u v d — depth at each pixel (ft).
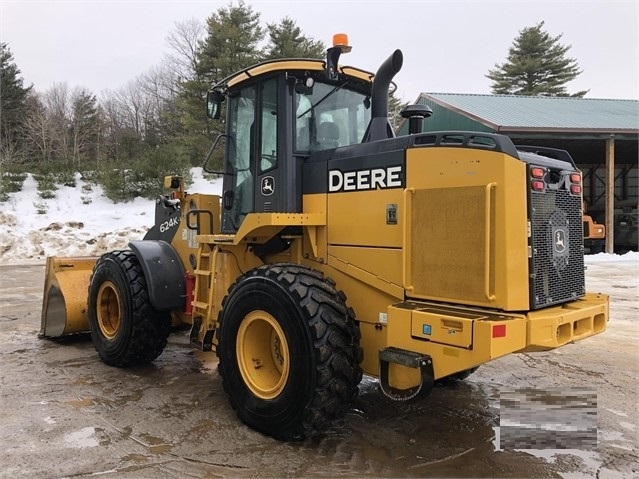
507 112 59.62
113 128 129.18
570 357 18.33
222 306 12.80
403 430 11.99
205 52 84.53
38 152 107.65
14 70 113.91
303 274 11.46
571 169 11.66
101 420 12.35
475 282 9.96
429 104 67.87
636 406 13.64
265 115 13.67
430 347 9.87
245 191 14.43
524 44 131.13
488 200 9.73
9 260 51.90
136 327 16.02
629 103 69.26
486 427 12.22
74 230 59.98
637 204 68.95
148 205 68.59
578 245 11.62
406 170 10.97
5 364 17.07
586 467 10.36
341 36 12.51
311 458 10.56
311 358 10.58
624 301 29.12
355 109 14.40
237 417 12.55
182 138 86.48
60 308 19.38
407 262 10.93
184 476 9.80
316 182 12.83
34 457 10.46
